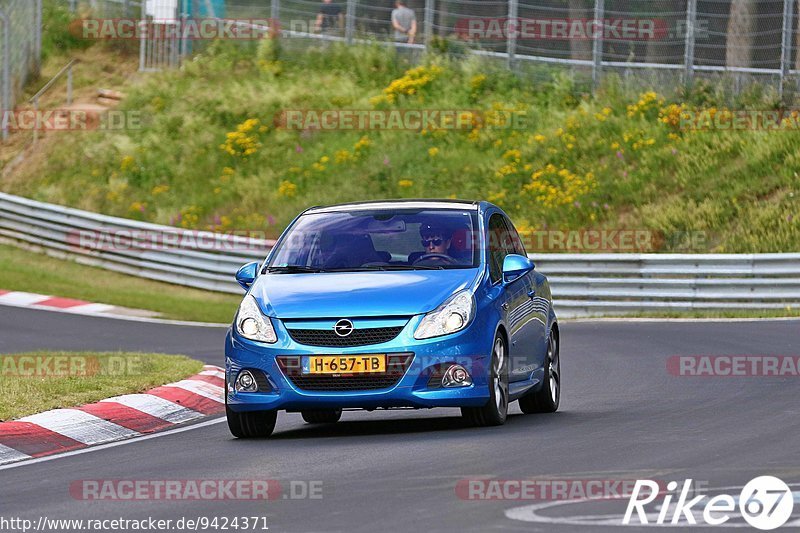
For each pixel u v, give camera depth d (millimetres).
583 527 22266
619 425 37062
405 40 135375
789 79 118750
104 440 39719
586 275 92438
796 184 104875
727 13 128125
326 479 28656
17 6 137000
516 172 114938
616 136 117625
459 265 38938
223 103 130250
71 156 124375
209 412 46781
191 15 139875
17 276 101750
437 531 22328
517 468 29078
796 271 86812
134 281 104938
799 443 32125
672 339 67938
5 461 35062
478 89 127750
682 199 107375
